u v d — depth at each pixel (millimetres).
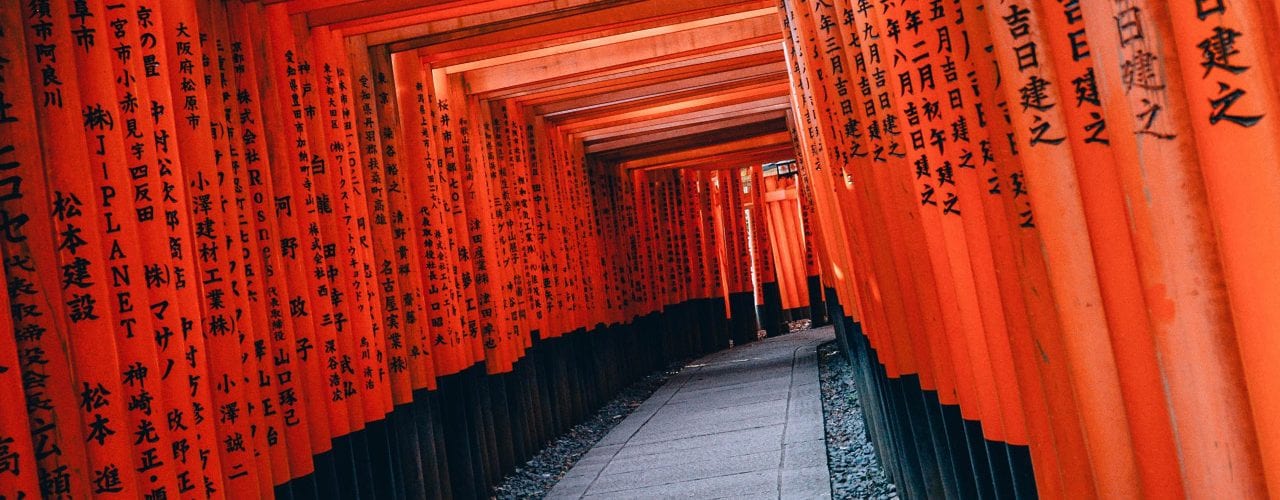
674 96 11000
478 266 8203
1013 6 1906
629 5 6996
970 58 2375
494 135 9445
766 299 19750
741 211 19266
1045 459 2355
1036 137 1925
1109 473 1967
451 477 6785
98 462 3131
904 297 3357
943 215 2607
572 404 10758
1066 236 1926
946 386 3162
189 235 3787
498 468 7891
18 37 3039
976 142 2369
